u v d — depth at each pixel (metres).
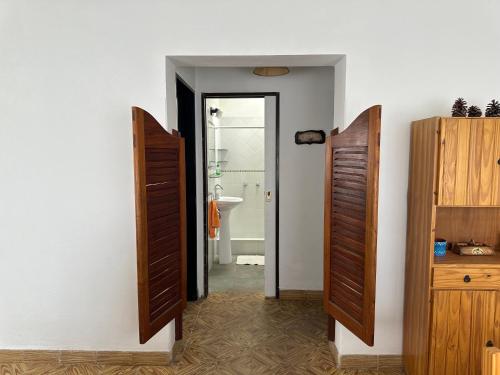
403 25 2.32
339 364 2.51
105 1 2.36
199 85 3.53
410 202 2.36
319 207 3.63
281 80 3.53
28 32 2.39
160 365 2.54
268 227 3.68
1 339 2.60
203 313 3.37
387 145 2.39
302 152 3.59
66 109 2.44
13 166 2.48
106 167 2.46
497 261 2.14
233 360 2.61
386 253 2.46
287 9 2.33
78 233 2.51
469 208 2.40
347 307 2.30
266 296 3.74
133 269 2.52
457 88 2.36
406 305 2.42
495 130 2.02
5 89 2.44
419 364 2.22
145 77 2.39
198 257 3.67
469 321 2.11
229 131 5.22
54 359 2.59
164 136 2.29
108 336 2.56
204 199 3.64
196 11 2.35
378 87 2.36
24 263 2.54
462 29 2.33
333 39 2.34
